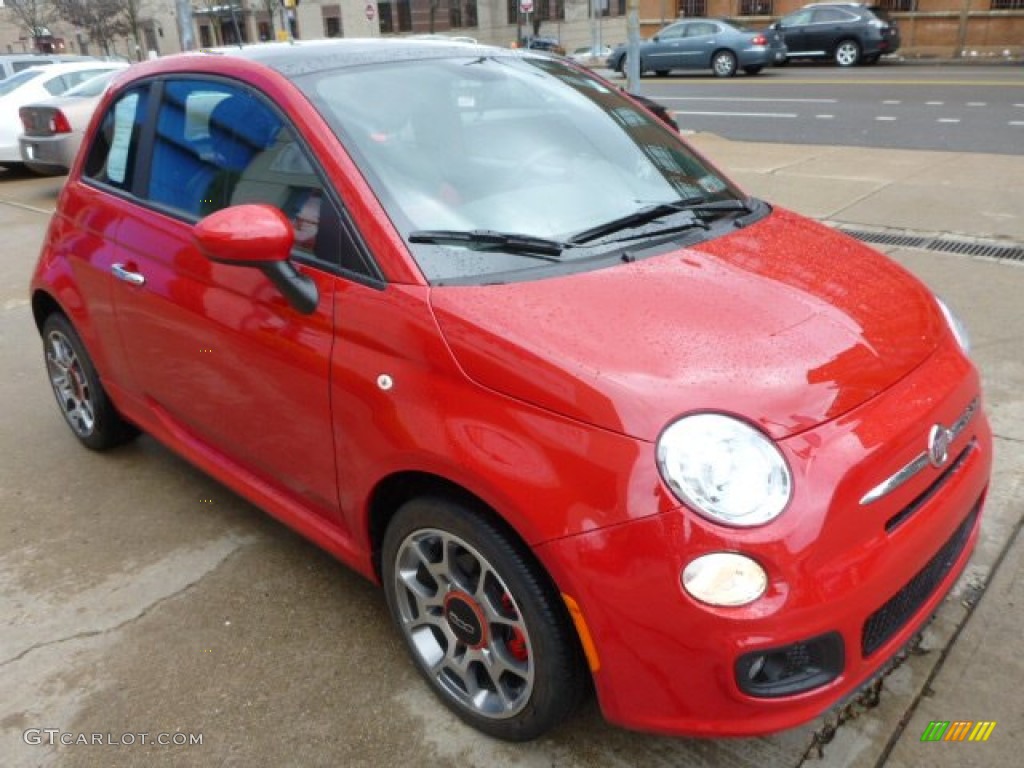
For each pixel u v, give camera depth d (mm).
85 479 3811
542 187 2668
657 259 2426
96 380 3752
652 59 21531
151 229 3072
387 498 2424
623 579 1834
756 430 1877
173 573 3123
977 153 9562
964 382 2299
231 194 2766
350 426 2334
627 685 1918
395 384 2191
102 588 3055
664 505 1809
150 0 48781
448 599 2303
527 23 47344
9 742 2412
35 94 11516
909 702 2387
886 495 1958
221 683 2594
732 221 2811
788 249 2631
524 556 2043
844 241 2842
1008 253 5988
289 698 2525
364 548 2523
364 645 2727
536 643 2068
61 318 3791
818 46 22328
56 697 2568
